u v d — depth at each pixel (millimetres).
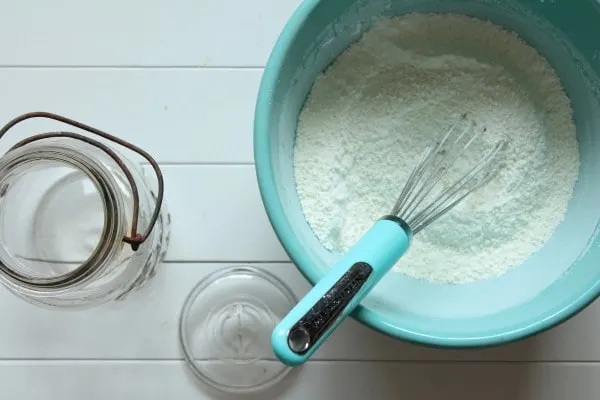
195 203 787
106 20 799
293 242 648
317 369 775
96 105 794
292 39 667
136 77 796
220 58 796
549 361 770
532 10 719
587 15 689
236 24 797
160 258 764
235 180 790
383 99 753
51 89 796
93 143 670
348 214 735
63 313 784
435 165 744
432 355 773
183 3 798
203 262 784
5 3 802
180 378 777
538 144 739
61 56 799
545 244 726
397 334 637
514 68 752
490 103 750
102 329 781
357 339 775
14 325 782
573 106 741
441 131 750
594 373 767
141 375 777
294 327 595
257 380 777
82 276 640
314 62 729
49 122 794
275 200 651
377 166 742
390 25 745
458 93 753
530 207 735
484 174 738
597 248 683
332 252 715
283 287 777
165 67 796
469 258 731
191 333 783
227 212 787
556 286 686
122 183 688
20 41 799
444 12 747
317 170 730
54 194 717
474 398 770
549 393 768
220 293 787
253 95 793
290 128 726
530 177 735
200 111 792
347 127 744
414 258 729
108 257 646
